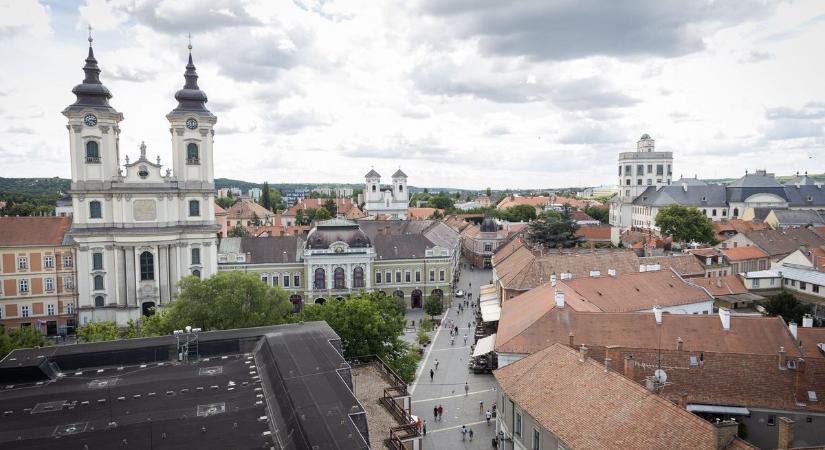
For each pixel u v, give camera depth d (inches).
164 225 4655.5
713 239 7155.5
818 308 4175.7
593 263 4347.9
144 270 4596.5
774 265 4817.9
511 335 2780.5
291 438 1289.4
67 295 4539.9
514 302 3481.8
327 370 1657.2
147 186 4613.7
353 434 1261.1
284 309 3257.9
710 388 2257.6
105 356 1849.2
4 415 1460.4
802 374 2236.7
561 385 1994.3
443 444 2613.2
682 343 2485.2
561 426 1801.2
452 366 3804.1
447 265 5718.5
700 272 4717.0
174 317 3061.0
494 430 2763.3
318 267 5349.4
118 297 4517.7
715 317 2733.8
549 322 2748.5
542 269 4165.8
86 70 4517.7
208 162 4810.5
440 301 5246.1
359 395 2121.1
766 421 2196.1
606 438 1654.8
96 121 4453.7
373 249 5531.5
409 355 3218.5
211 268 4859.7
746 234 5826.8
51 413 1471.5
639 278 3745.1
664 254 5605.3
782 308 3860.7
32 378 1704.0
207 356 1941.4
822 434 2166.6
